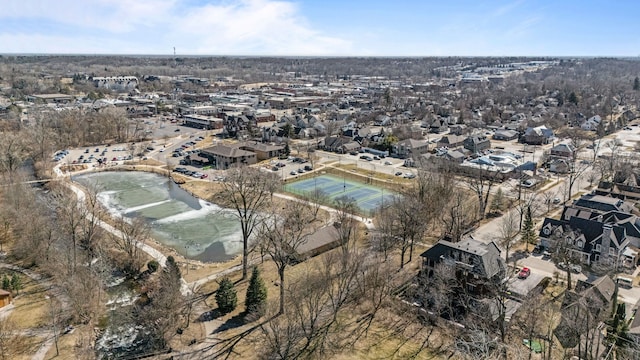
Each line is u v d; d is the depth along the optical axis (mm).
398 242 95062
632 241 96688
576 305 62594
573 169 151500
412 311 74125
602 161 160000
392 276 81812
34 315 71125
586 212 101688
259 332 67188
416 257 93188
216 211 125125
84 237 93438
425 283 76938
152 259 92688
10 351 62062
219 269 89625
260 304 71438
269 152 179250
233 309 73125
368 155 186250
